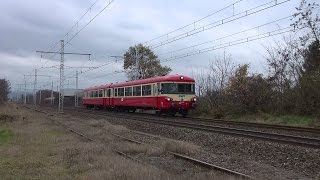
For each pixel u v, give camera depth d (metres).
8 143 21.23
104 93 60.84
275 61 39.16
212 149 19.02
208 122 34.09
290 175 12.76
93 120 36.81
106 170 12.69
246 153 17.55
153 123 32.97
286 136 21.33
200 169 13.60
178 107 40.66
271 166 14.48
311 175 12.73
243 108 39.34
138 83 46.47
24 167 14.09
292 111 34.94
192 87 41.50
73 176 12.49
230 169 13.52
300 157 15.57
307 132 24.27
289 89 36.28
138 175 11.44
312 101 32.62
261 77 39.69
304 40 37.28
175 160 15.67
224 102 41.94
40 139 22.06
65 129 28.83
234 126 29.62
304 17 36.94
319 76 33.09
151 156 16.81
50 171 13.35
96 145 18.48
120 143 20.11
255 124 29.53
